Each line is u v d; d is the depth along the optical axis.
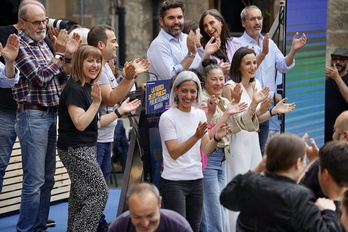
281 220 6.11
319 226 6.08
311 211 6.11
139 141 9.13
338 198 6.51
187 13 20.66
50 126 9.45
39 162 9.29
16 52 8.66
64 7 20.66
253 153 9.81
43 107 9.26
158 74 10.45
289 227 6.11
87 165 8.73
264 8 17.39
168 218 6.79
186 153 8.55
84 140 8.73
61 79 9.40
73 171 8.81
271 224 6.16
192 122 8.64
